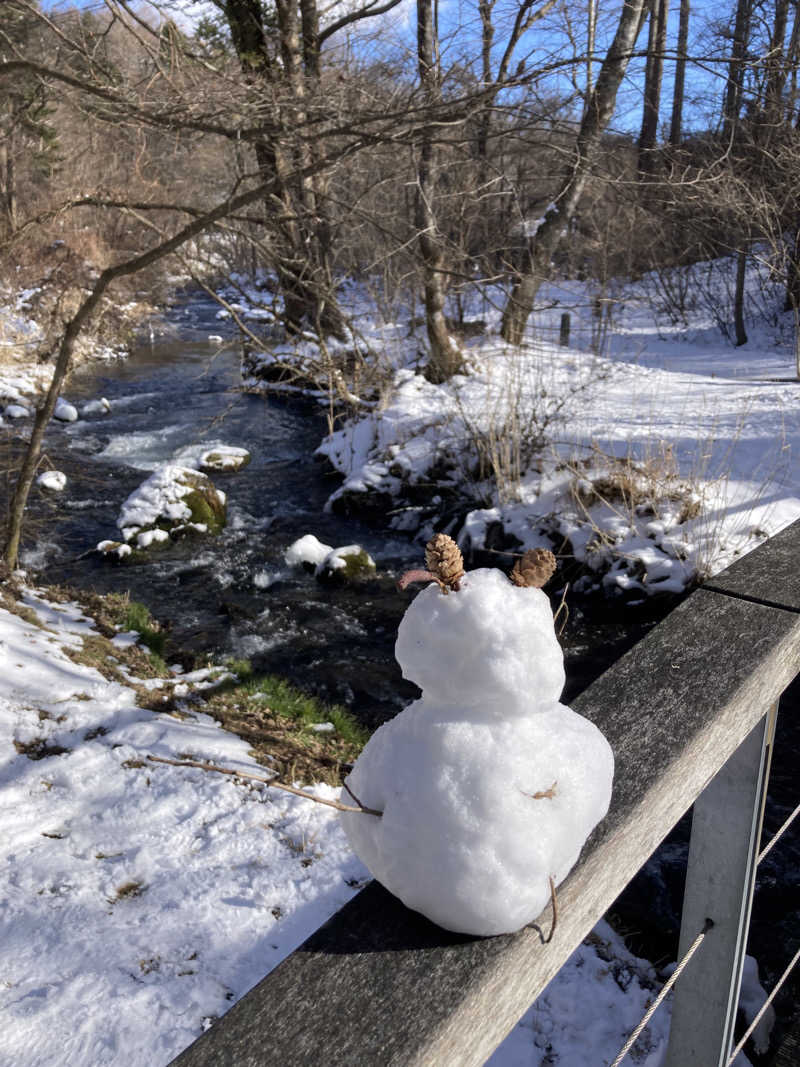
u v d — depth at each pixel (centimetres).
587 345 2028
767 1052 403
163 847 514
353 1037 89
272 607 991
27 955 420
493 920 99
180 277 2847
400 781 103
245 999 94
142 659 827
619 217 1884
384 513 1268
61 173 1203
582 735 110
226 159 1005
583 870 111
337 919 106
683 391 1541
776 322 2283
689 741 133
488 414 1291
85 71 759
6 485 1316
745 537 1000
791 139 965
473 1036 95
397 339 1698
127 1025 379
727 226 985
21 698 663
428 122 722
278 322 947
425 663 104
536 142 780
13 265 1390
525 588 106
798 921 511
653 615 962
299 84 786
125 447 1560
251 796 572
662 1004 452
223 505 1250
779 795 657
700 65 703
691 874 162
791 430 1274
